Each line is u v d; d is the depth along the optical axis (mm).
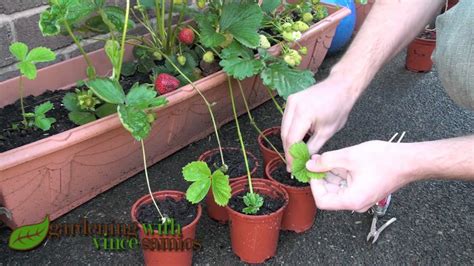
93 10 1231
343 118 1121
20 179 1152
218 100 1561
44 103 1316
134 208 1156
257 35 1397
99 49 1667
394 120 1809
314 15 1828
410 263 1256
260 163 1515
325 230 1332
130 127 1114
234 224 1178
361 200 893
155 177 1471
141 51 1563
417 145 907
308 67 1913
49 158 1169
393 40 1122
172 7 1515
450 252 1293
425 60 2098
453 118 1844
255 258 1208
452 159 877
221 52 1468
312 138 1110
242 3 1469
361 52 1117
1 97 1396
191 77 1509
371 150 906
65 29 1371
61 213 1313
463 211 1427
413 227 1362
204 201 1396
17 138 1271
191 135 1584
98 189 1378
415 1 1132
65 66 1518
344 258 1255
